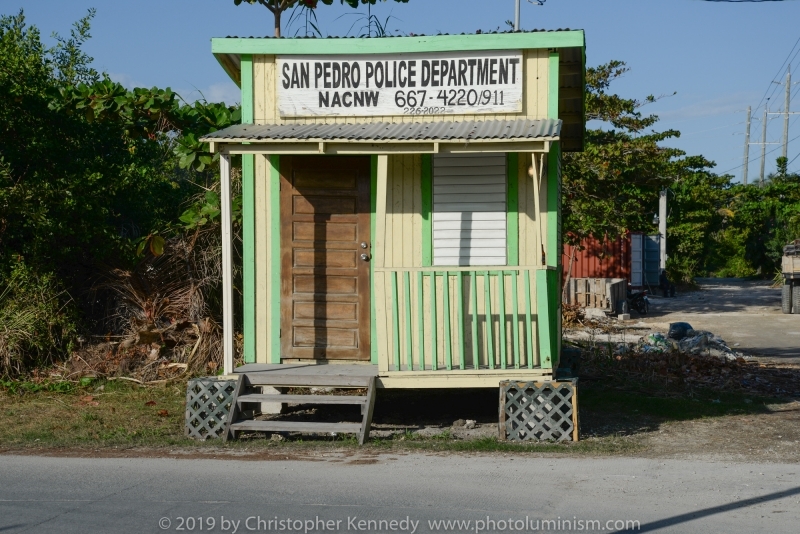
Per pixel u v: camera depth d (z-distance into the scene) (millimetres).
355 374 9156
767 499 6520
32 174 13297
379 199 8977
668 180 26219
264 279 10133
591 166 23781
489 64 9727
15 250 13266
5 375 12273
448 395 11727
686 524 5871
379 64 9891
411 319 9391
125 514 6137
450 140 8727
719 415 10516
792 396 12172
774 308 28906
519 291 9430
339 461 7957
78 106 13406
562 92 11328
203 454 8328
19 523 5934
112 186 13781
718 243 55156
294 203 10102
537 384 8891
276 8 14094
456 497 6586
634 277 28922
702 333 17375
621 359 14914
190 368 12859
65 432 9461
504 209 9758
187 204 15297
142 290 13586
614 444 8727
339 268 10086
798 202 49906
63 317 12906
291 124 9961
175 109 13602
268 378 9203
